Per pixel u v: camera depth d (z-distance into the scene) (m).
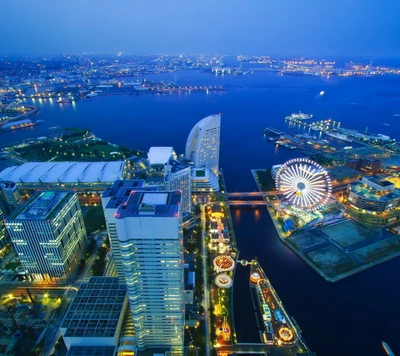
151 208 148.12
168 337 183.50
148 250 152.38
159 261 155.12
